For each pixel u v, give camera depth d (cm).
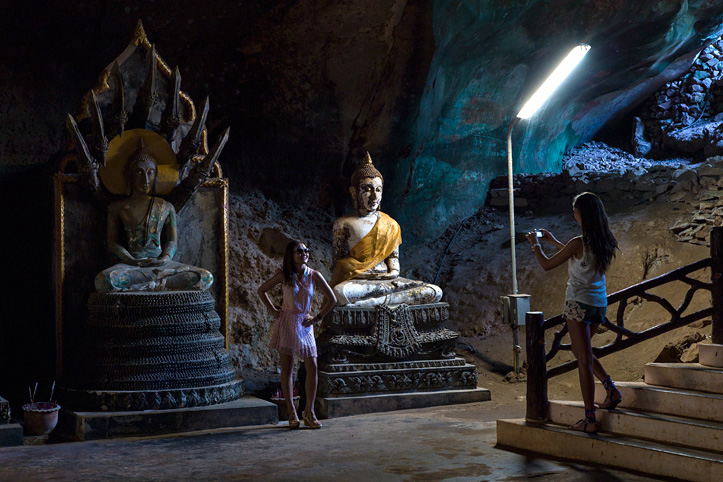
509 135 858
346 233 806
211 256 823
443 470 489
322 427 653
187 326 694
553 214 1152
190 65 933
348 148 1017
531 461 510
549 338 914
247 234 945
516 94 1188
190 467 509
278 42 905
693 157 1357
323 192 1047
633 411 529
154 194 759
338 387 731
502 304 848
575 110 1377
